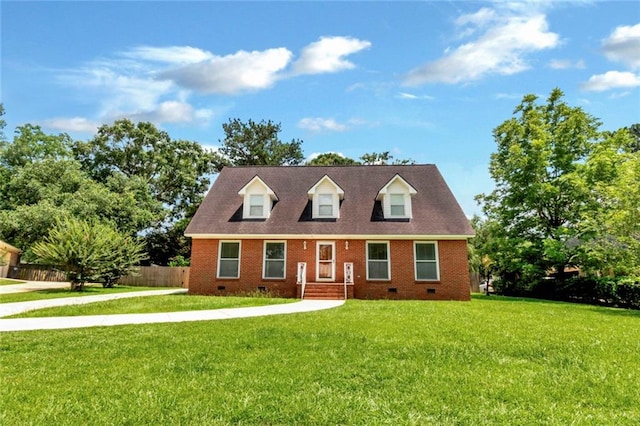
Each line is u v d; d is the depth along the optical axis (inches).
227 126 1750.7
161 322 366.6
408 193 778.2
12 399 165.5
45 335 299.9
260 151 1743.4
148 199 1348.4
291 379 196.2
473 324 356.8
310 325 346.0
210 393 176.1
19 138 1471.5
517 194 932.6
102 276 874.1
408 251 739.4
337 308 489.1
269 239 758.5
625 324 382.9
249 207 792.3
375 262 745.0
